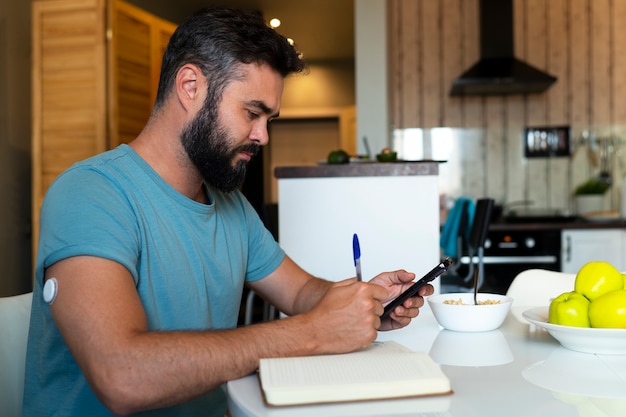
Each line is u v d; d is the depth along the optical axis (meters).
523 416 0.76
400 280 1.30
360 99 4.27
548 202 5.07
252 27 1.09
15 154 3.92
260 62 1.08
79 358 0.89
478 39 5.09
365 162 2.75
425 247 2.36
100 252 0.94
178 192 1.14
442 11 5.12
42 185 3.83
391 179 2.36
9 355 1.15
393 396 0.82
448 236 3.93
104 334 0.88
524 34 5.06
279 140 8.45
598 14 4.99
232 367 0.91
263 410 0.79
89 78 3.75
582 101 5.02
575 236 4.20
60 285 0.93
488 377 0.92
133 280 0.99
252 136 1.13
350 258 2.38
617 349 1.02
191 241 1.14
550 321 1.12
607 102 5.00
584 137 5.02
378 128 4.25
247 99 1.09
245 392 0.86
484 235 3.36
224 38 1.08
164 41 4.43
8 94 3.85
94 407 1.03
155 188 1.11
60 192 1.02
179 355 0.88
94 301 0.90
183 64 1.09
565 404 0.80
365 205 2.37
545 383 0.89
